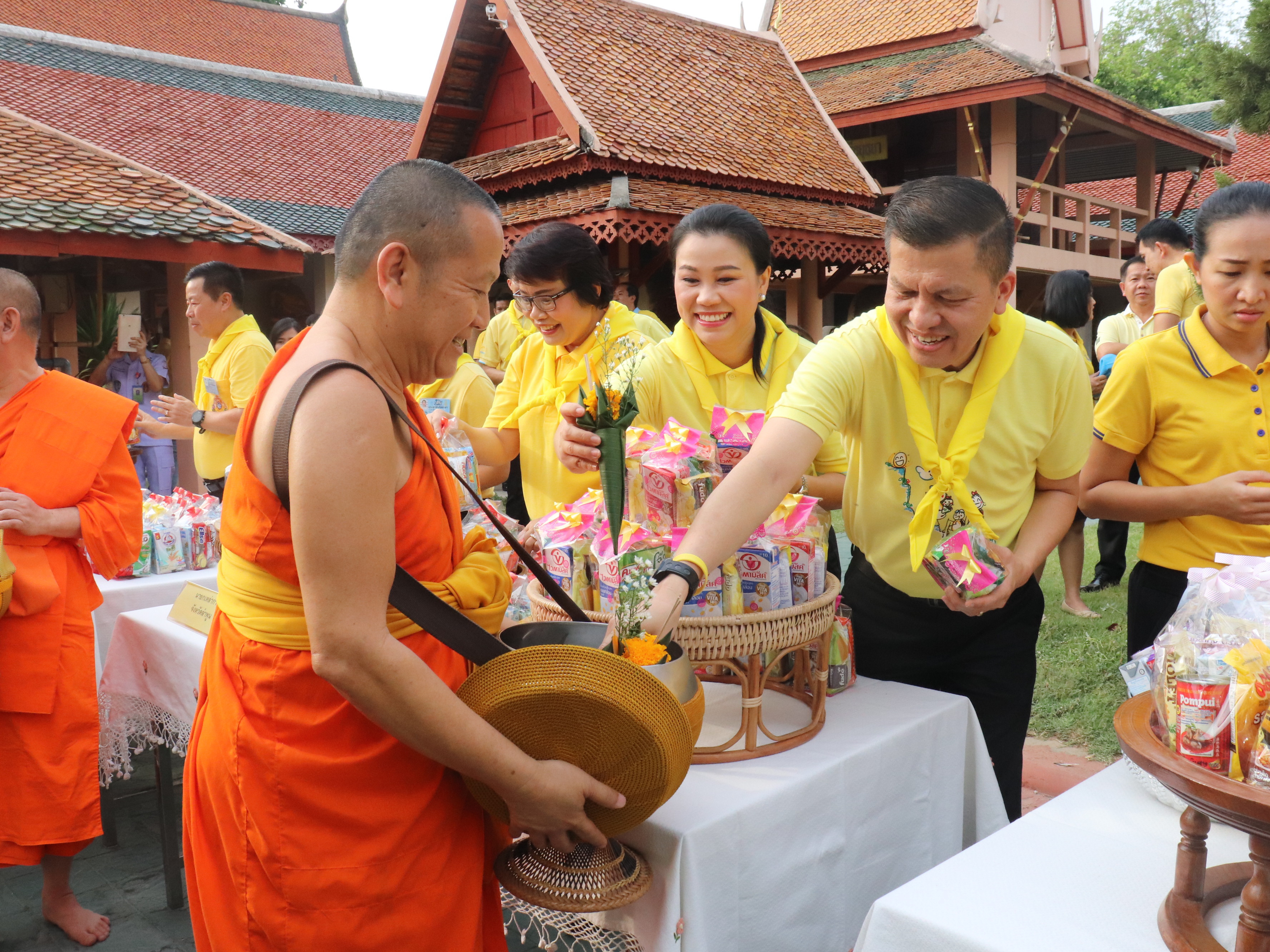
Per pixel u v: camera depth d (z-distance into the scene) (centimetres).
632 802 141
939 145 1570
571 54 1020
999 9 1545
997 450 198
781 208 1022
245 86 1886
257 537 135
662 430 265
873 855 185
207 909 148
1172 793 120
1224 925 117
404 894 138
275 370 139
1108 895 126
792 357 263
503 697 133
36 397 263
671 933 147
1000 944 116
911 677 224
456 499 150
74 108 1633
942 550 177
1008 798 224
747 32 1272
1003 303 183
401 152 1933
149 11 2600
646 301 1065
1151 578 237
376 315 140
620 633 150
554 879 144
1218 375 220
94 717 265
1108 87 3709
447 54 1036
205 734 146
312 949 137
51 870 268
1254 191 207
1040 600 225
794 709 200
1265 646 117
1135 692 169
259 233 1020
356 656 125
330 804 136
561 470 290
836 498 242
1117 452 237
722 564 177
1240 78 1233
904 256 172
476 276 141
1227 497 211
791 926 168
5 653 252
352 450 125
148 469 942
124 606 331
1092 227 1620
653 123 1009
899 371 192
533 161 959
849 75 1560
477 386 357
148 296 1174
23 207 876
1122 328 573
